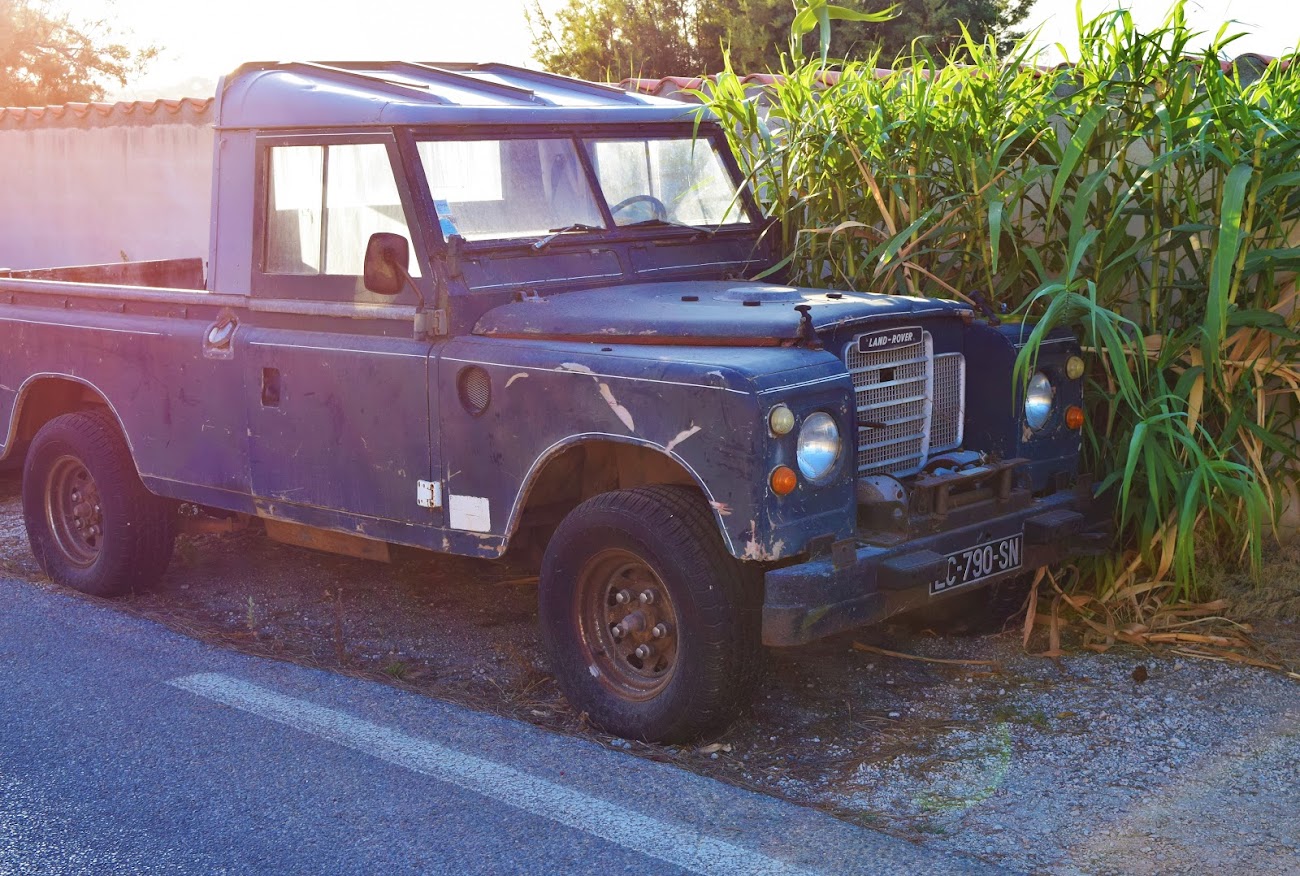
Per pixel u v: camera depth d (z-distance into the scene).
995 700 4.39
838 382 3.88
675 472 4.30
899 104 5.59
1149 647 4.80
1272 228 4.99
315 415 4.84
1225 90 4.92
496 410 4.30
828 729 4.20
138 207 12.86
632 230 5.10
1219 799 3.60
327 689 4.50
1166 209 5.29
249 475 5.13
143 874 3.24
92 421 5.70
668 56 25.05
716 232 5.43
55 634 5.14
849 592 3.86
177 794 3.67
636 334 4.18
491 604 5.64
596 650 4.25
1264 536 5.43
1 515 7.38
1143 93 5.29
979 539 4.25
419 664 4.93
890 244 5.14
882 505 4.09
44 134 13.56
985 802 3.62
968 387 4.67
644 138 5.30
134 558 5.65
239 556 6.49
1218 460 4.73
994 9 21.75
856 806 3.64
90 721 4.21
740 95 5.82
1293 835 3.38
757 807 3.54
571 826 3.44
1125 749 3.95
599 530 4.08
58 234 13.65
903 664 4.74
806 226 5.70
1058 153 5.39
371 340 4.66
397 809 3.56
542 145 4.92
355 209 4.70
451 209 4.58
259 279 5.02
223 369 5.13
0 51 28.95
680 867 3.21
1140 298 5.37
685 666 3.94
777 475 3.72
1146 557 5.08
